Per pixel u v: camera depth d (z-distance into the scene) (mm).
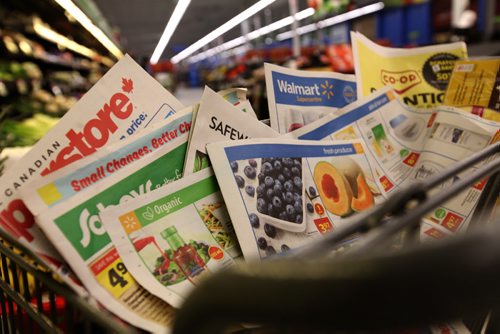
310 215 670
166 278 537
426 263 184
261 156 657
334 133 796
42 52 4711
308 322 193
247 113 771
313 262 198
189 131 652
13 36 3881
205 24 22547
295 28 6355
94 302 418
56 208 500
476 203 682
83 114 635
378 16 10891
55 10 4012
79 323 435
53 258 513
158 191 578
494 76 850
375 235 292
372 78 941
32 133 2809
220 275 210
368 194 741
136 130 675
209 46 30156
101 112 650
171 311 505
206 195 621
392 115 867
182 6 11859
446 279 183
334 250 542
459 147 791
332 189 708
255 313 198
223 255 597
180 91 17469
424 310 186
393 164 837
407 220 309
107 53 10492
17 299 520
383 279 182
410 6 9359
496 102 842
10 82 3742
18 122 2914
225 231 619
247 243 598
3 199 554
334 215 692
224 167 625
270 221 630
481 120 781
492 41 4070
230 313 202
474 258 189
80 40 6715
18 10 4215
